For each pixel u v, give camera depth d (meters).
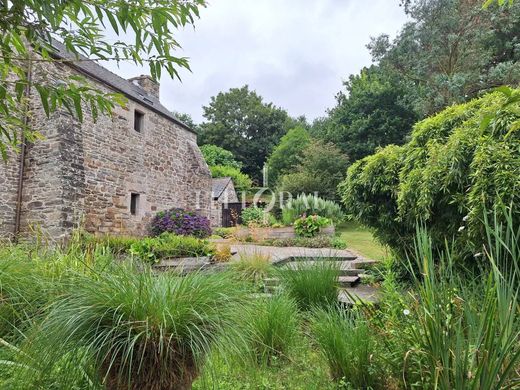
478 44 14.65
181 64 1.57
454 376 1.52
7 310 2.13
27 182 7.92
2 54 1.47
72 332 1.38
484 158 2.77
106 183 9.34
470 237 2.83
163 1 1.50
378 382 2.16
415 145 3.86
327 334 2.46
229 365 1.83
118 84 11.02
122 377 1.42
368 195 4.46
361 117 21.58
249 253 5.85
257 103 36.38
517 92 1.24
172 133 12.73
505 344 1.38
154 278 1.71
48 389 1.45
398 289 3.01
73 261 3.02
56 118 7.88
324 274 3.69
